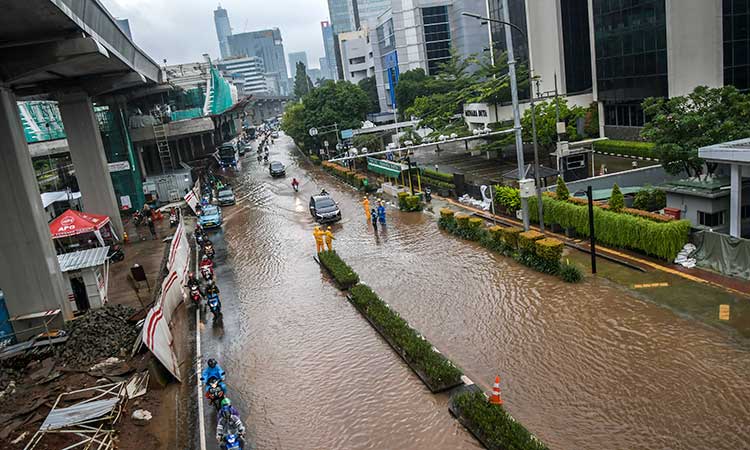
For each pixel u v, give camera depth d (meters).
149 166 61.78
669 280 18.38
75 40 20.09
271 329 19.00
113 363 16.89
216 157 73.69
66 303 21.73
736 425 10.83
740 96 22.23
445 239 27.75
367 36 123.88
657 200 25.03
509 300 18.73
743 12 36.19
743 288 16.88
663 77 40.47
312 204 37.62
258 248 30.91
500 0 58.59
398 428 12.24
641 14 41.59
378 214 32.53
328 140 64.62
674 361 13.41
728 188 20.78
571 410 12.02
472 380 13.89
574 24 51.12
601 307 17.08
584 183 29.94
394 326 16.84
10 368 17.16
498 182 36.53
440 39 92.31
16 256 20.42
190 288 22.59
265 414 13.60
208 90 74.81
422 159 56.31
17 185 20.25
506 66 55.97
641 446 10.58
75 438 12.78
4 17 16.56
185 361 17.25
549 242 20.69
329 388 14.42
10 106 20.47
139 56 35.28
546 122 40.38
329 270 24.23
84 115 34.34
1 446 12.77
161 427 13.45
